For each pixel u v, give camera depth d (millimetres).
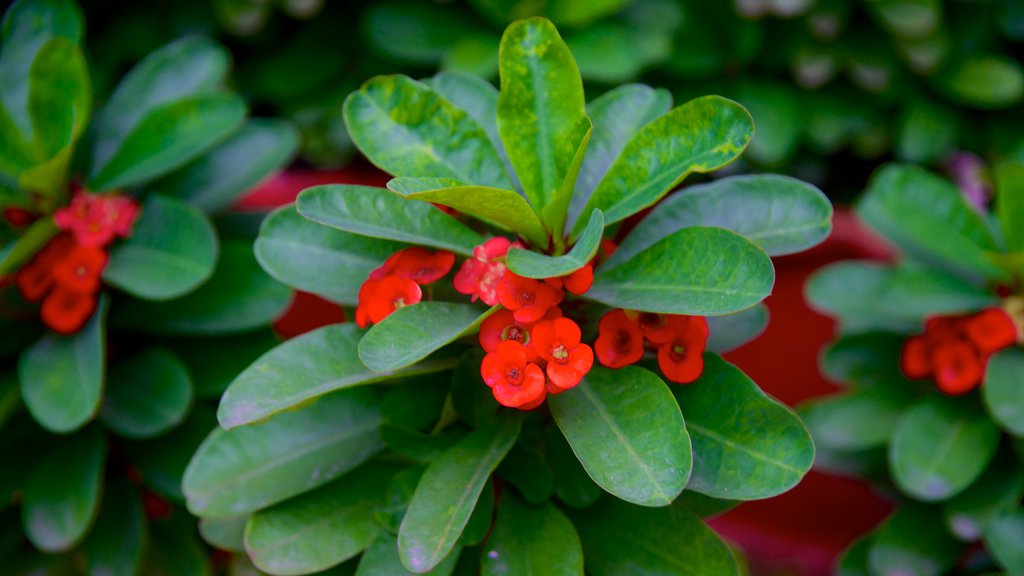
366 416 555
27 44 624
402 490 531
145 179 612
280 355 521
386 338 500
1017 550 589
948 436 638
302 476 542
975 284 651
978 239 647
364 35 803
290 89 858
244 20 789
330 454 547
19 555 636
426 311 510
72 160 624
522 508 537
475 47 781
